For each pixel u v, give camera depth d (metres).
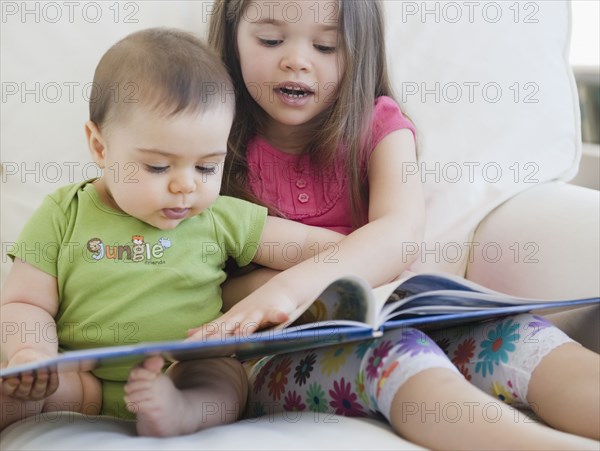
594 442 0.79
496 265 1.27
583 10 1.86
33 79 1.19
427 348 0.89
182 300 1.04
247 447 0.79
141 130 0.96
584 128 1.71
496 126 1.35
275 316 0.94
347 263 1.07
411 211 1.17
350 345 0.96
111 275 1.01
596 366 0.90
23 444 0.83
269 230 1.13
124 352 0.73
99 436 0.83
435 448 0.83
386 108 1.25
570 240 1.17
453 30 1.36
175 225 1.02
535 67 1.38
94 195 1.04
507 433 0.80
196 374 0.98
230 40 1.22
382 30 1.26
